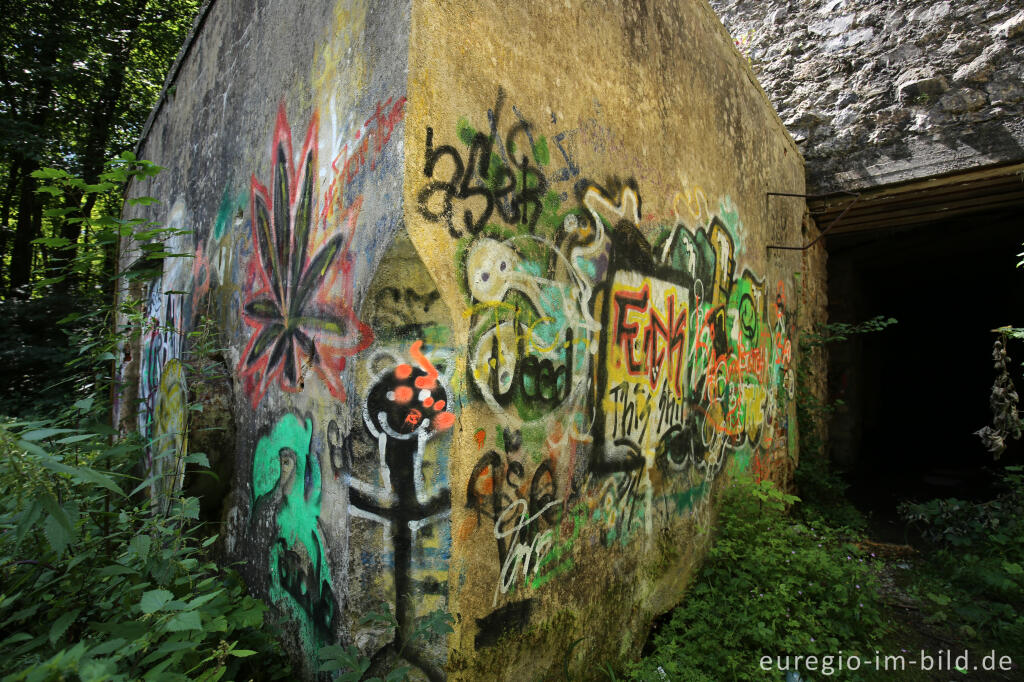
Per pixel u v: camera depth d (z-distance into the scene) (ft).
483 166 6.65
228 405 9.76
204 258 12.37
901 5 17.93
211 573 9.22
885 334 33.40
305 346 7.51
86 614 5.64
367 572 6.08
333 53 7.36
